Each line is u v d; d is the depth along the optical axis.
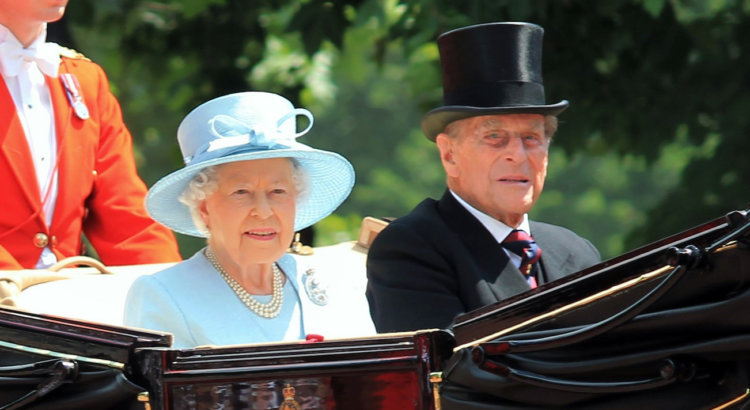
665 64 32.03
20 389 13.87
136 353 13.59
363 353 13.50
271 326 16.20
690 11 33.28
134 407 13.65
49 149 19.80
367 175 76.94
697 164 32.84
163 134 39.88
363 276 17.83
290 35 33.31
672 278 12.34
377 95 77.31
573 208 78.00
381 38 33.81
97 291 16.95
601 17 31.05
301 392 13.51
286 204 16.06
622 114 32.19
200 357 13.57
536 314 13.18
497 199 17.14
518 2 28.91
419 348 13.48
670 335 12.56
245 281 16.23
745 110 32.25
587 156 33.53
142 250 20.06
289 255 17.11
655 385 12.57
